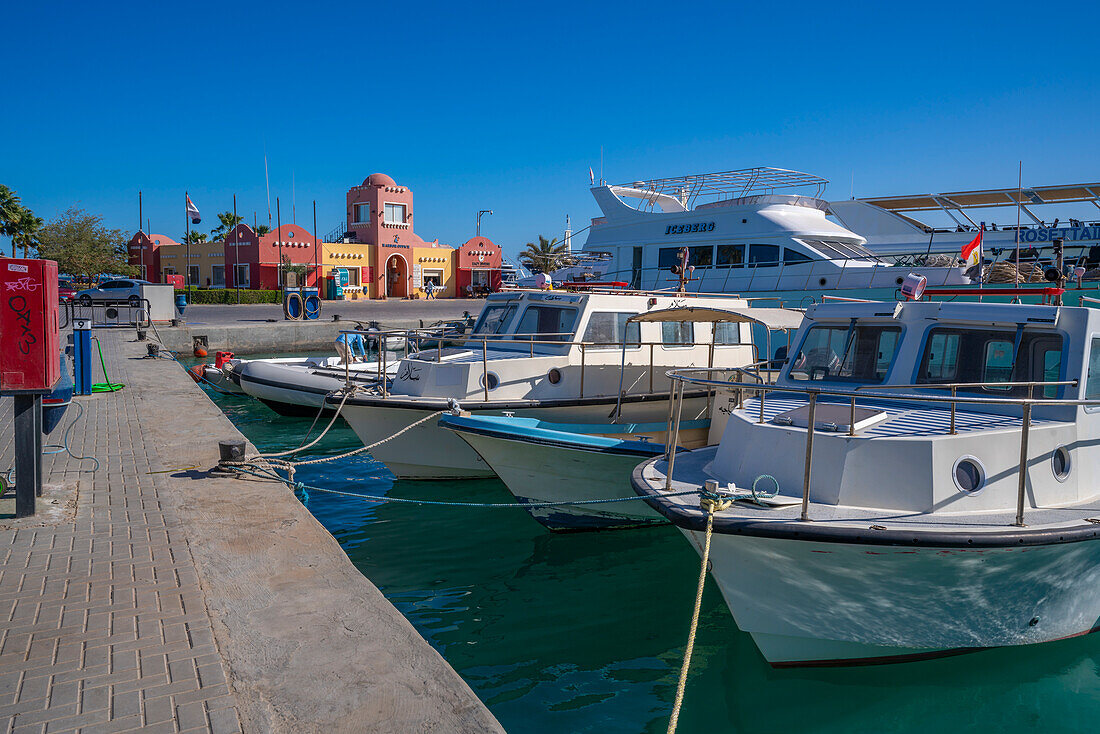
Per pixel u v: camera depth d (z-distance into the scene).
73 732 3.39
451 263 55.81
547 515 9.13
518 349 12.15
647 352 11.86
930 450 5.46
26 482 6.35
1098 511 5.65
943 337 6.85
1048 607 5.91
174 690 3.75
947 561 5.33
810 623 5.82
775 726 5.40
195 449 9.16
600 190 20.53
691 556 8.73
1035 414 6.14
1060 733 5.31
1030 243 21.20
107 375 15.08
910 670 6.02
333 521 9.80
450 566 8.39
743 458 6.30
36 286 6.21
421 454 11.12
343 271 50.31
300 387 15.48
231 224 75.75
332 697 3.72
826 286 16.86
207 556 5.56
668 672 6.18
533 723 5.43
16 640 4.23
